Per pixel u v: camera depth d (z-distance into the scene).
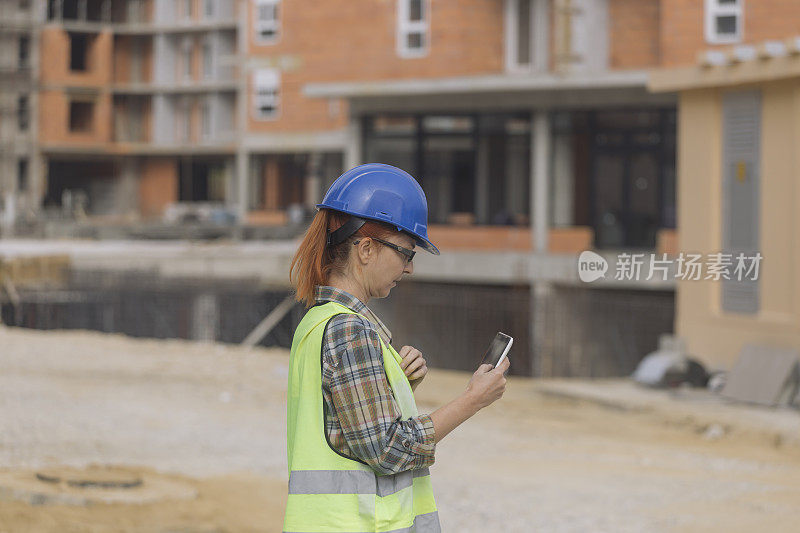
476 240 34.16
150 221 68.94
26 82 73.31
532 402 19.92
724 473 13.41
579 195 34.78
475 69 37.12
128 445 13.25
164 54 75.00
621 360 29.11
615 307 28.84
